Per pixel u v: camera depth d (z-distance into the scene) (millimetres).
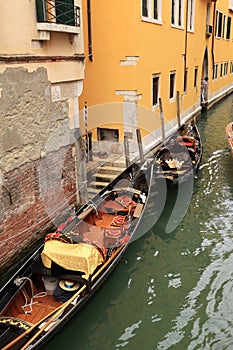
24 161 6672
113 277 6891
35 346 4781
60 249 5977
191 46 16203
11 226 6547
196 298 6465
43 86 6879
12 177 6426
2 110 5996
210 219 8781
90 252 5887
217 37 21891
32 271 5980
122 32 10180
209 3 19047
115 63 10492
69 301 5484
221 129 16688
